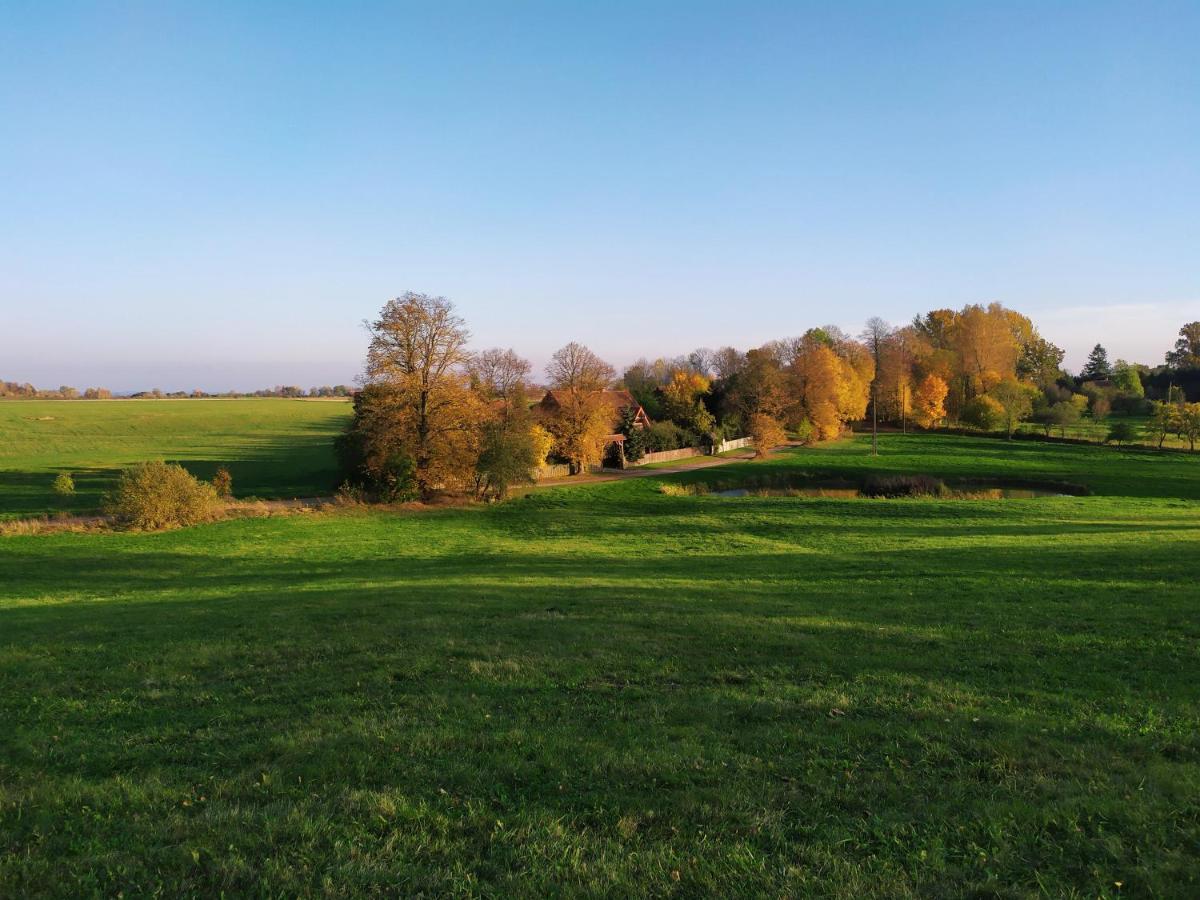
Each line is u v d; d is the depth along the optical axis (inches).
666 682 433.4
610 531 1635.1
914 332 5167.3
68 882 215.0
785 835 245.0
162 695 420.5
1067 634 551.8
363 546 1424.7
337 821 253.0
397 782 287.3
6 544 1406.3
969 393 4596.5
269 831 242.4
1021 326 5418.3
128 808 268.8
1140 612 630.5
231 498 2042.3
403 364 2017.7
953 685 416.5
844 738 332.5
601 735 338.6
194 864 224.7
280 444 4020.7
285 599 794.2
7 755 330.3
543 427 2819.9
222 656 512.1
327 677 449.4
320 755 315.3
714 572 1004.6
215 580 1047.6
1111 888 211.0
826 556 1157.1
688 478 2738.7
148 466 1638.8
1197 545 1115.9
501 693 410.6
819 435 3959.2
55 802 271.7
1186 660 474.3
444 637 553.9
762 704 381.7
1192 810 254.7
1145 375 5831.7
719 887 213.5
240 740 341.4
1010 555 1071.6
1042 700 387.9
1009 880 217.6
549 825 248.8
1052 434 4082.2
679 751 315.0
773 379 3902.6
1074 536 1326.3
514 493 2258.9
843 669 455.8
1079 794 270.8
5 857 229.8
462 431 2033.7
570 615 652.1
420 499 2064.5
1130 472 2689.5
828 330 5162.4
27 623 673.0
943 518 1683.1
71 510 1902.1
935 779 288.7
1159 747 319.0
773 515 1791.3
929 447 3668.8
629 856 228.7
